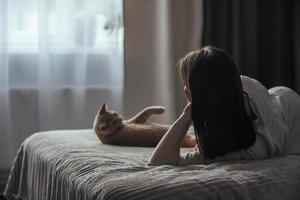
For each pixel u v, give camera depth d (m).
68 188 1.52
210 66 1.49
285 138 1.71
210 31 3.14
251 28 3.17
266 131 1.61
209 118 1.49
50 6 2.94
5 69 2.90
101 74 3.06
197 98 1.49
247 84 1.68
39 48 2.94
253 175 1.38
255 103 1.64
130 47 3.08
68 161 1.67
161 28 3.09
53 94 3.00
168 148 1.55
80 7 2.98
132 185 1.27
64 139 2.09
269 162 1.53
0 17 2.87
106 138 2.04
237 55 3.14
